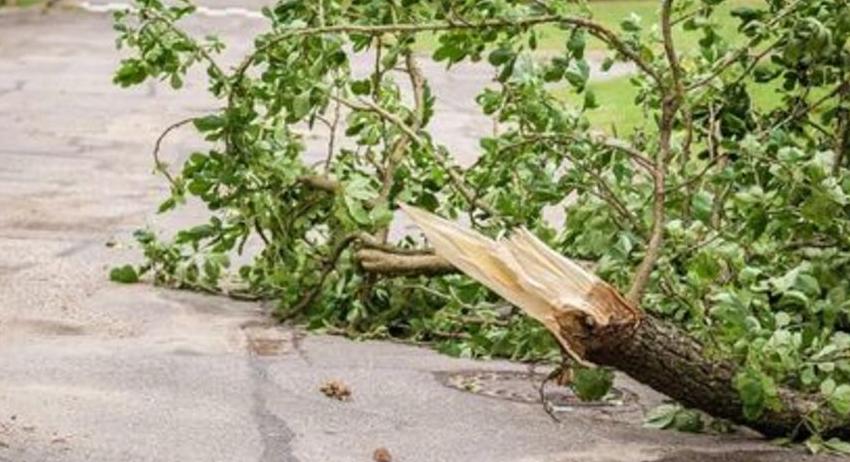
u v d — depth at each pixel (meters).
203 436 9.09
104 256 14.60
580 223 10.47
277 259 12.27
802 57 11.09
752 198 9.45
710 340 9.03
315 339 11.77
